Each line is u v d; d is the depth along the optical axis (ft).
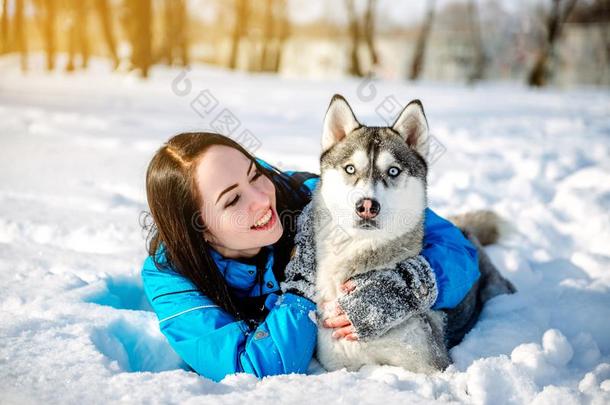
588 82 90.53
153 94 41.19
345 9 79.05
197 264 7.50
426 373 6.98
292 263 7.88
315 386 6.08
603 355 7.68
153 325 8.09
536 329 8.18
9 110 29.86
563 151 20.66
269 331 7.14
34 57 86.94
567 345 7.14
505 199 14.90
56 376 6.15
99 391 5.87
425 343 7.07
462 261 8.12
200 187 7.33
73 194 14.56
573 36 90.79
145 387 5.94
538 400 5.89
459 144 23.35
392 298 6.94
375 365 7.27
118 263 10.27
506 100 42.01
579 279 10.14
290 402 5.73
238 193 7.41
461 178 16.70
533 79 69.92
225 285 7.66
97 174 16.92
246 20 85.35
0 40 86.17
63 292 8.86
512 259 11.03
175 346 7.24
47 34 67.67
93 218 12.75
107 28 66.69
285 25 89.20
